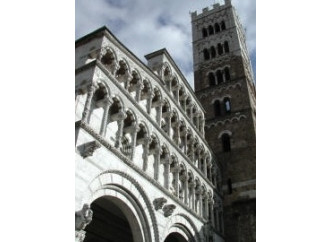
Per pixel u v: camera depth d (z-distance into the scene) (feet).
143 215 73.87
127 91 79.46
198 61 206.59
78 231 53.62
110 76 73.87
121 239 93.04
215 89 184.85
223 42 206.59
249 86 185.88
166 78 114.11
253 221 129.70
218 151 157.69
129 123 80.79
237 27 213.87
